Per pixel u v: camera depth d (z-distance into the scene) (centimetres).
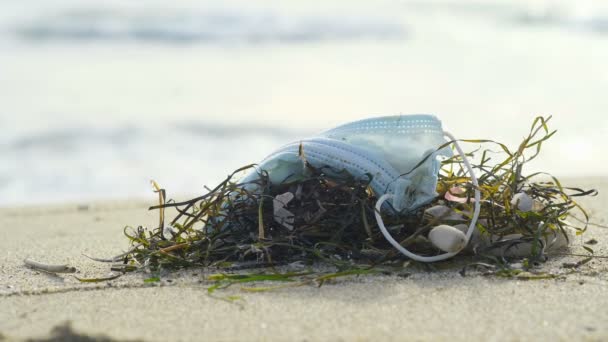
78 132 268
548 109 305
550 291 132
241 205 139
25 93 336
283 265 137
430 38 501
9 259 145
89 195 200
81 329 127
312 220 137
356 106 321
